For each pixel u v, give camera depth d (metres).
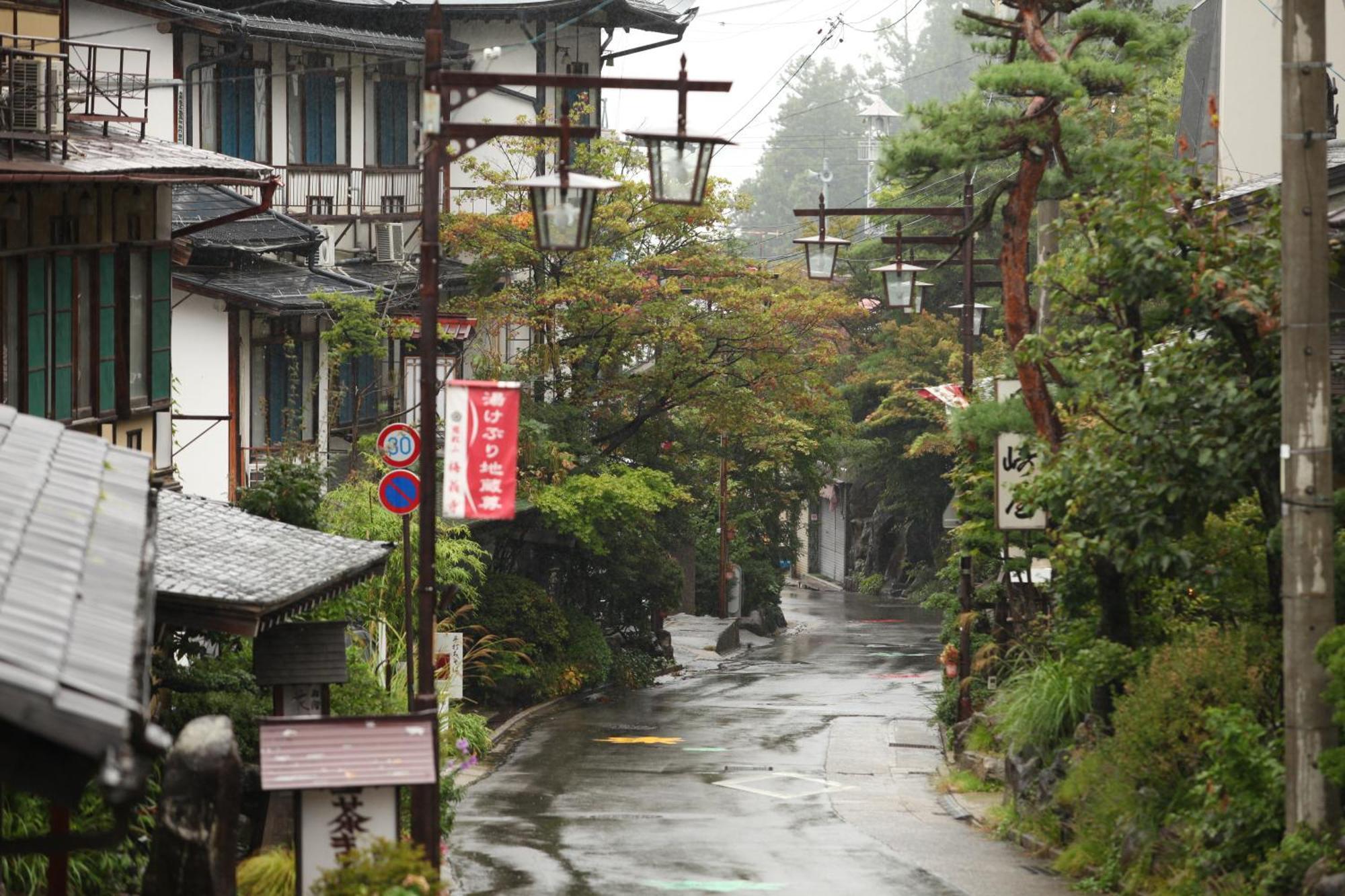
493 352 37.25
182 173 17.36
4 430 9.26
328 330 28.44
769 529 58.53
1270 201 15.20
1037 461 19.12
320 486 21.41
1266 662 14.97
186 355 25.64
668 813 21.16
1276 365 14.59
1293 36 12.15
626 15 41.84
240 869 12.97
